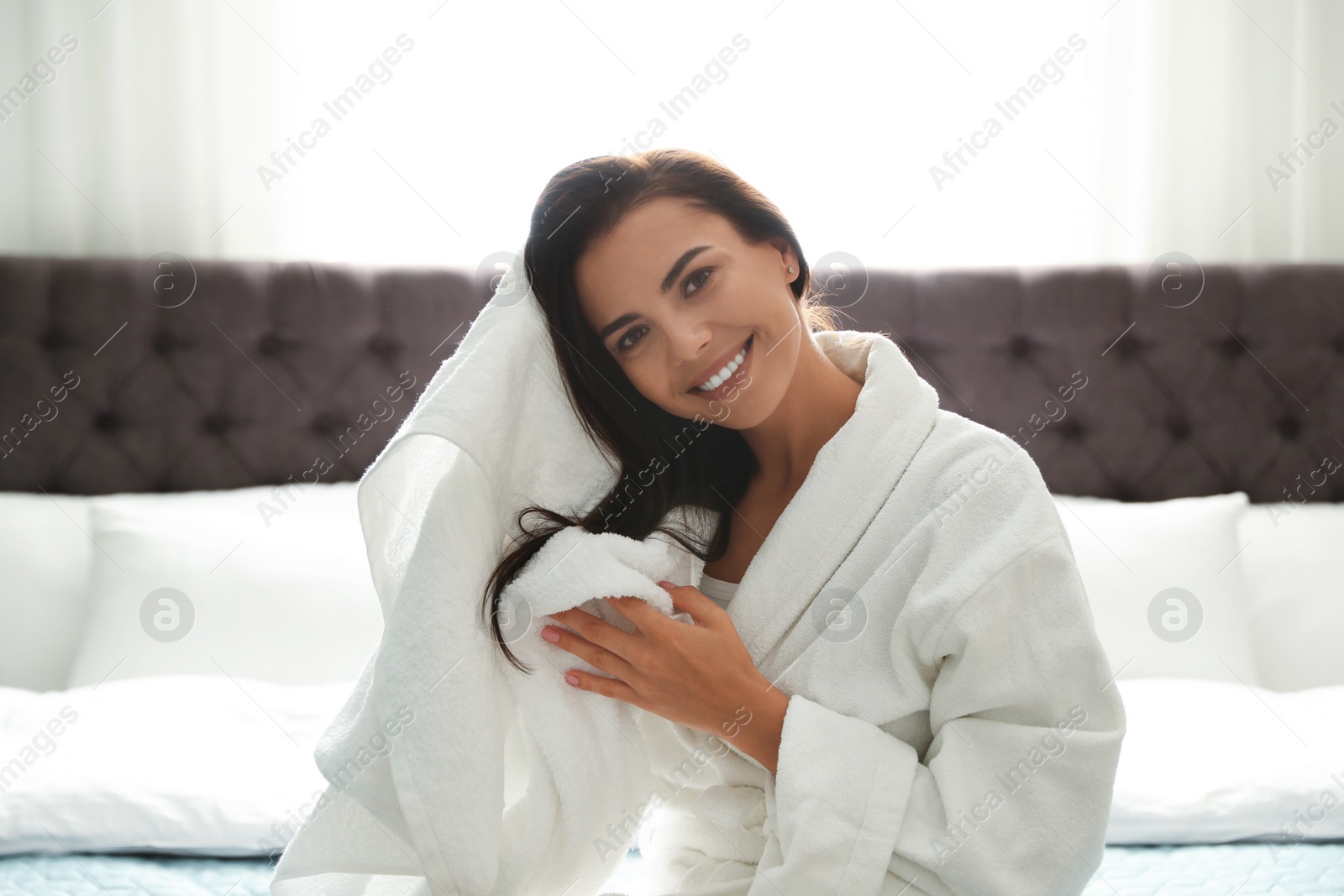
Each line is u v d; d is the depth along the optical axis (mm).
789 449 1000
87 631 1688
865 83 2158
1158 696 1581
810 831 809
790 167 2162
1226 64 2164
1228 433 2070
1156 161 2174
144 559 1712
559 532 904
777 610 942
